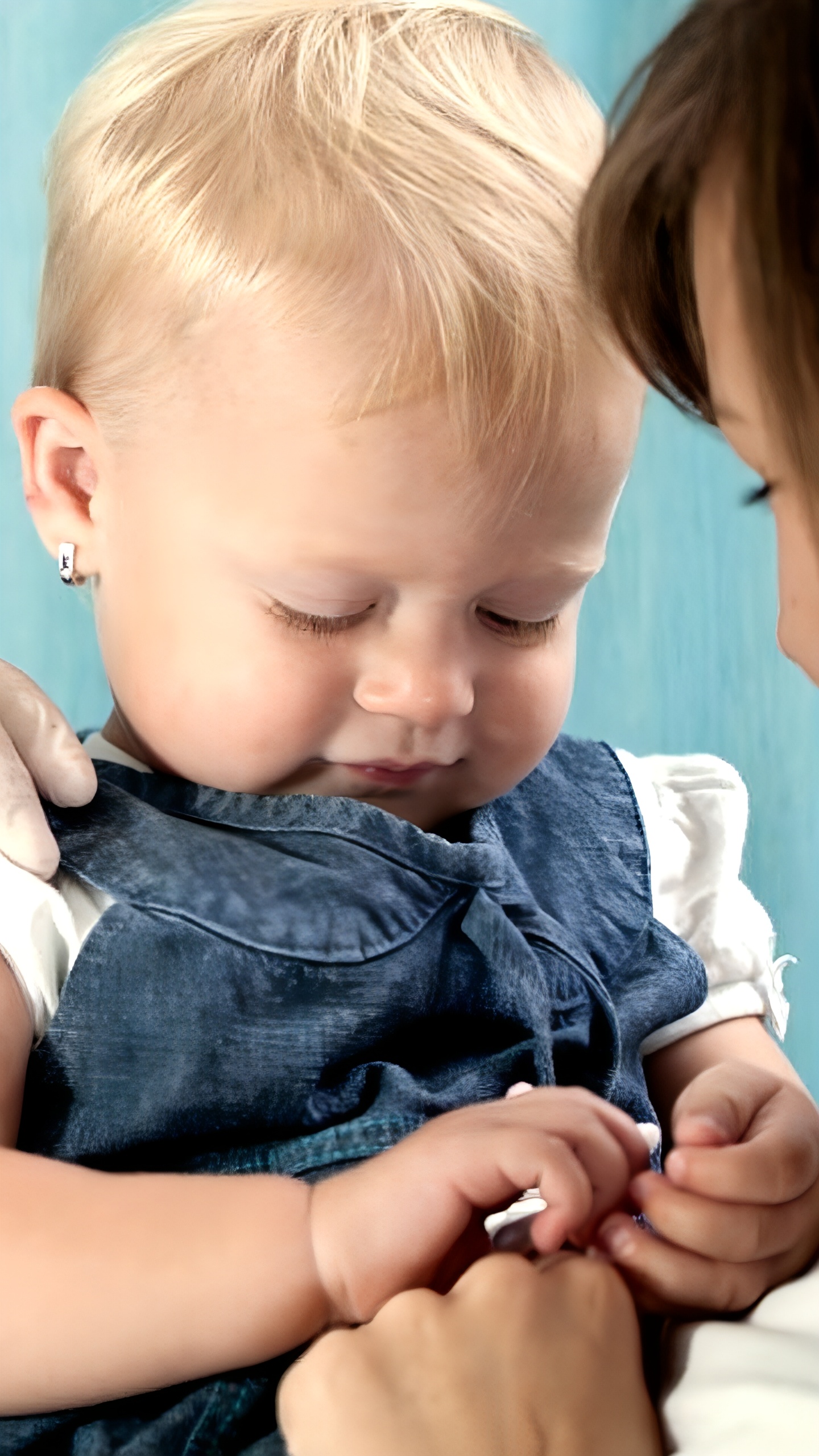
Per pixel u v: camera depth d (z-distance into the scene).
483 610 0.70
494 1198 0.62
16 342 1.01
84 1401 0.64
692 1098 0.65
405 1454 0.58
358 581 0.68
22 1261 0.63
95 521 0.72
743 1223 0.62
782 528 0.60
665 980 0.76
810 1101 0.65
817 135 0.58
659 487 1.07
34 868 0.69
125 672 0.71
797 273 0.58
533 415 0.68
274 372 0.68
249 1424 0.64
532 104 0.72
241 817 0.71
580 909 0.76
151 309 0.69
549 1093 0.64
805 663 0.61
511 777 0.72
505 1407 0.59
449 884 0.72
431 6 0.74
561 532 0.69
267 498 0.68
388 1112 0.69
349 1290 0.62
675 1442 0.59
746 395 0.60
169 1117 0.68
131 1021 0.68
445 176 0.69
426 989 0.71
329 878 0.71
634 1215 0.65
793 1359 0.59
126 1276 0.63
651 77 0.62
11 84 1.00
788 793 1.08
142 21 0.78
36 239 1.01
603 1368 0.59
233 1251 0.62
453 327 0.67
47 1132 0.68
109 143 0.72
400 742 0.70
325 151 0.69
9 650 1.02
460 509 0.68
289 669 0.69
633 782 0.80
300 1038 0.69
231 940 0.69
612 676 1.08
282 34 0.72
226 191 0.69
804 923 1.08
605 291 0.65
